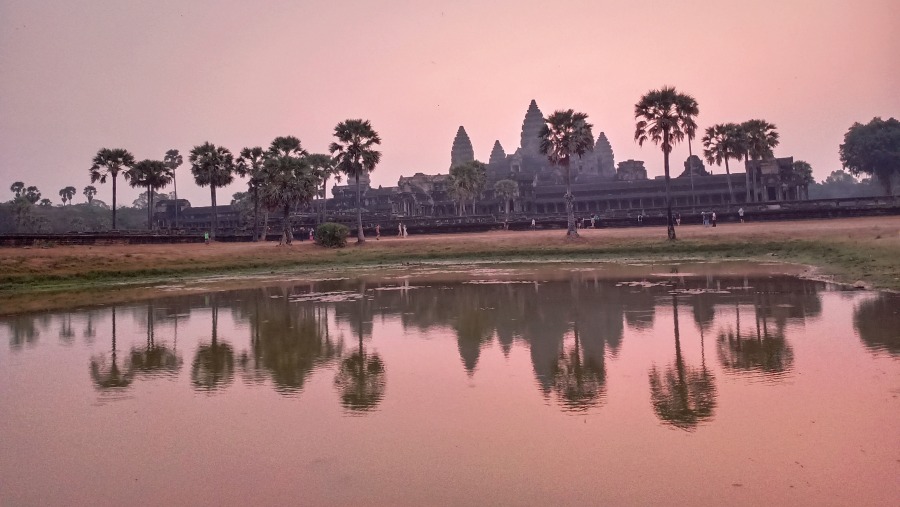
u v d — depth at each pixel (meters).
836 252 39.75
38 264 47.75
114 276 47.88
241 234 90.75
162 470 9.15
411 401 12.24
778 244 47.78
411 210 131.00
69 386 14.35
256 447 9.96
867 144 109.00
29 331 22.81
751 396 11.54
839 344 15.38
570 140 61.38
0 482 8.88
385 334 20.00
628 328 19.20
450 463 9.00
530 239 62.91
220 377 14.80
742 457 8.77
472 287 33.56
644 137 58.03
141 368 16.09
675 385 12.56
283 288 37.22
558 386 12.94
